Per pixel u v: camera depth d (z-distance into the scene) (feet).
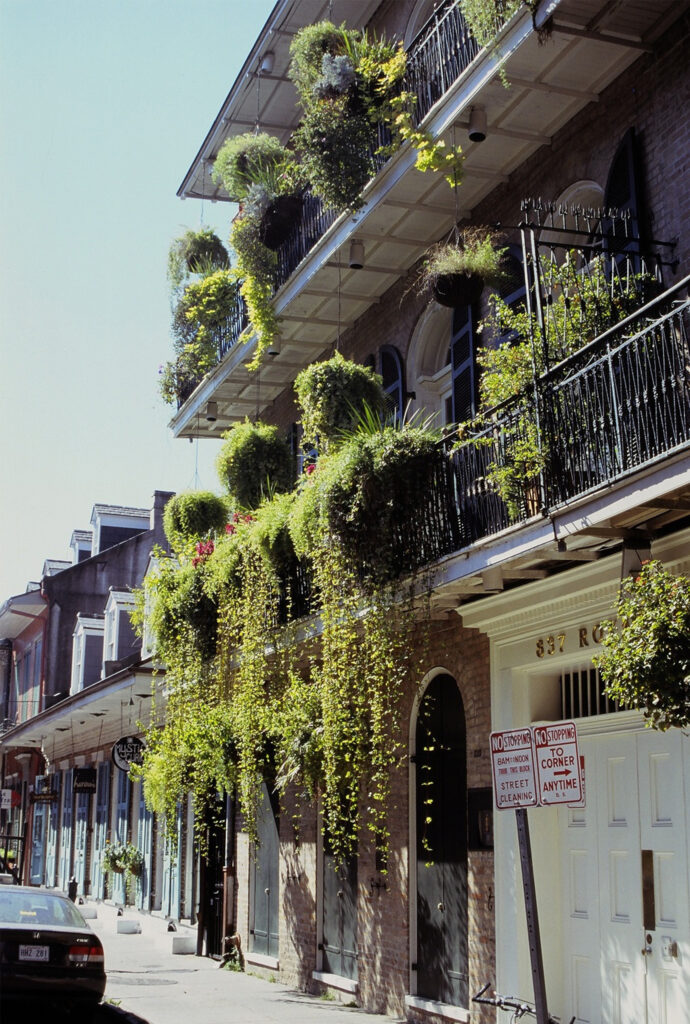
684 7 30.40
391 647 33.01
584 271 32.81
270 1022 36.17
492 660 33.68
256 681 43.14
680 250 29.66
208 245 62.13
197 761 49.44
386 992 38.22
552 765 19.81
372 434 34.86
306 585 41.22
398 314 46.11
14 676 131.75
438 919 36.09
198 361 60.95
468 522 31.09
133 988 44.52
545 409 26.78
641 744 29.12
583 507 24.91
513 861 31.76
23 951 34.42
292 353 54.03
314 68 43.47
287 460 52.29
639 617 20.66
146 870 73.87
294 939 46.32
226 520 57.72
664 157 30.78
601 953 29.66
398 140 39.70
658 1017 27.53
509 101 34.99
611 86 33.63
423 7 47.14
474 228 38.47
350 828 42.09
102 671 104.01
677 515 24.82
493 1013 32.01
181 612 51.67
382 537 32.96
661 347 24.89
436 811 36.86
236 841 55.16
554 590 30.04
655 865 28.19
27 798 119.55
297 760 40.60
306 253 47.80
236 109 59.62
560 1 29.99
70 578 115.85
